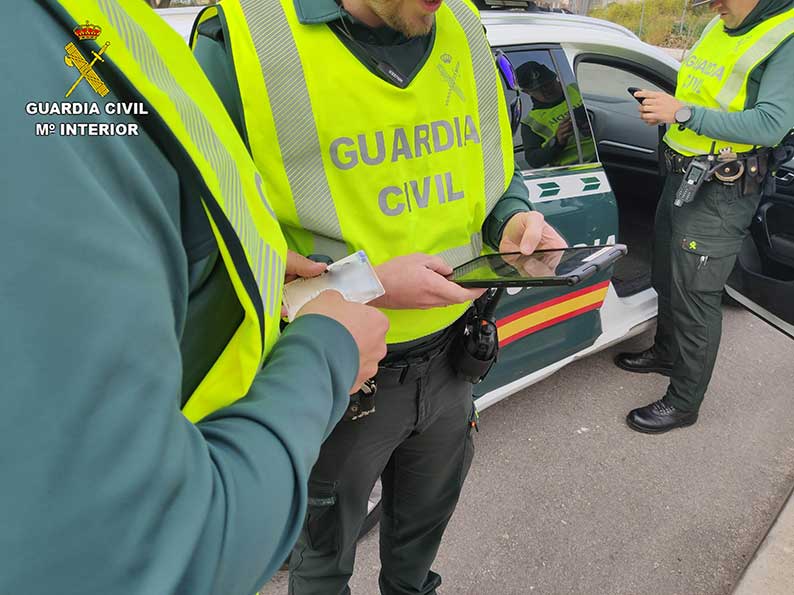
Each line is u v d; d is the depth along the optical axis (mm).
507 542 1939
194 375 577
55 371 323
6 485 314
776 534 1924
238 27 906
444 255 1119
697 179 2021
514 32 1983
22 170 324
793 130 2016
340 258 1018
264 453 466
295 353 574
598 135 3527
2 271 313
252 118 916
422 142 1028
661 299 2652
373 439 1139
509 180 1216
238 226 510
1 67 332
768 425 2514
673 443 2404
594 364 2930
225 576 414
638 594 1782
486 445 2365
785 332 2570
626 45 2332
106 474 339
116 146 383
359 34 957
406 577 1455
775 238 2533
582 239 2127
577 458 2314
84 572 340
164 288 398
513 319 1992
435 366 1164
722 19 2012
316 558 1261
